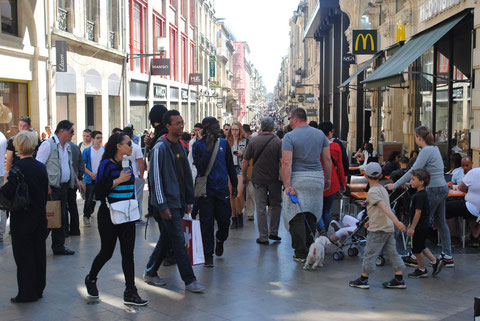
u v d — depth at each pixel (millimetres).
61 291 5426
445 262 6371
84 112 19109
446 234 6367
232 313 4762
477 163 9000
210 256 6426
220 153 6496
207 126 6480
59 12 17250
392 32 14984
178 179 5598
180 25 37844
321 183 6594
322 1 23734
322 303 5055
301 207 6516
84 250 7242
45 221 5184
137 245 7547
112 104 23141
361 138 21812
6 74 13977
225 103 68938
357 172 13406
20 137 5039
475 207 7117
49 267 6348
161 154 5379
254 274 6113
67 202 8180
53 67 16406
